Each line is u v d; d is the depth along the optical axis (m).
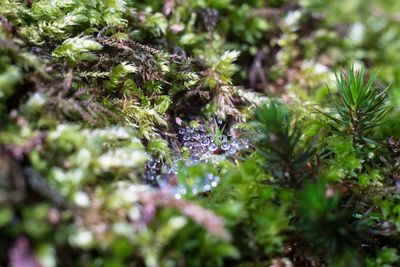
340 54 0.26
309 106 0.21
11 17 0.19
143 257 0.16
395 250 0.17
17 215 0.15
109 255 0.16
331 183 0.18
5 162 0.15
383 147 0.20
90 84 0.19
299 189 0.17
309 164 0.18
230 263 0.17
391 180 0.19
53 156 0.16
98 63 0.20
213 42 0.23
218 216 0.16
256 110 0.18
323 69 0.25
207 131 0.20
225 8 0.24
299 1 0.26
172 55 0.21
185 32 0.23
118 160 0.17
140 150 0.18
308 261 0.17
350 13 0.28
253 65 0.25
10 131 0.16
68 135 0.16
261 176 0.18
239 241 0.17
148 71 0.20
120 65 0.20
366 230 0.17
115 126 0.18
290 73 0.25
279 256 0.17
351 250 0.16
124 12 0.21
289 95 0.23
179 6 0.23
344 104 0.20
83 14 0.20
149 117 0.20
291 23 0.25
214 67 0.22
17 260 0.15
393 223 0.18
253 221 0.17
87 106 0.18
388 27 0.27
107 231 0.16
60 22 0.20
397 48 0.27
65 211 0.16
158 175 0.18
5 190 0.15
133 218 0.16
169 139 0.20
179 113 0.21
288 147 0.17
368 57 0.26
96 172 0.16
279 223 0.17
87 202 0.16
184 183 0.18
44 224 0.15
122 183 0.17
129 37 0.21
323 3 0.27
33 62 0.17
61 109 0.17
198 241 0.16
